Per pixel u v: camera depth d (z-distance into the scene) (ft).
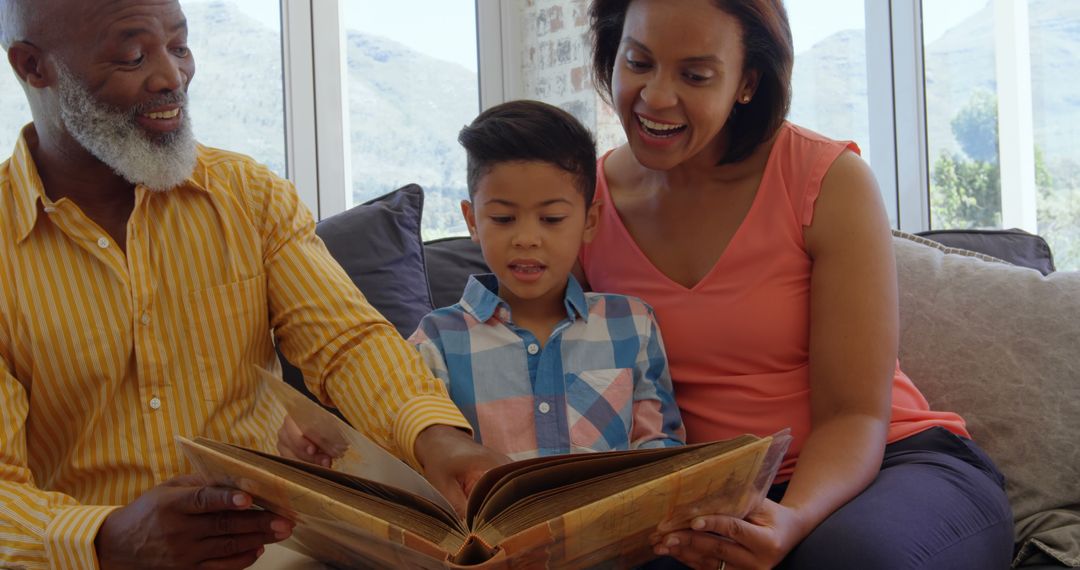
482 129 4.66
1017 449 5.15
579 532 2.85
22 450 3.89
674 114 4.39
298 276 4.51
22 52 4.02
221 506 3.15
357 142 10.34
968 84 9.30
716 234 4.79
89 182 4.20
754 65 4.53
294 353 4.62
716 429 4.71
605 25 4.92
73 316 4.07
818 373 4.40
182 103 4.16
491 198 4.61
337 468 3.54
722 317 4.66
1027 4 9.01
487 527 3.06
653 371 4.76
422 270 6.00
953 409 5.33
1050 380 5.21
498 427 4.60
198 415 4.27
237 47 9.46
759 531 3.36
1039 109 9.01
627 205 5.08
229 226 4.41
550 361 4.67
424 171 10.77
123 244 4.26
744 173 4.79
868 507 3.78
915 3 9.34
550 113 4.74
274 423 3.82
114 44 3.93
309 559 3.97
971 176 9.37
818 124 9.96
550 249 4.61
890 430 4.55
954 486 4.05
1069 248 8.95
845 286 4.39
